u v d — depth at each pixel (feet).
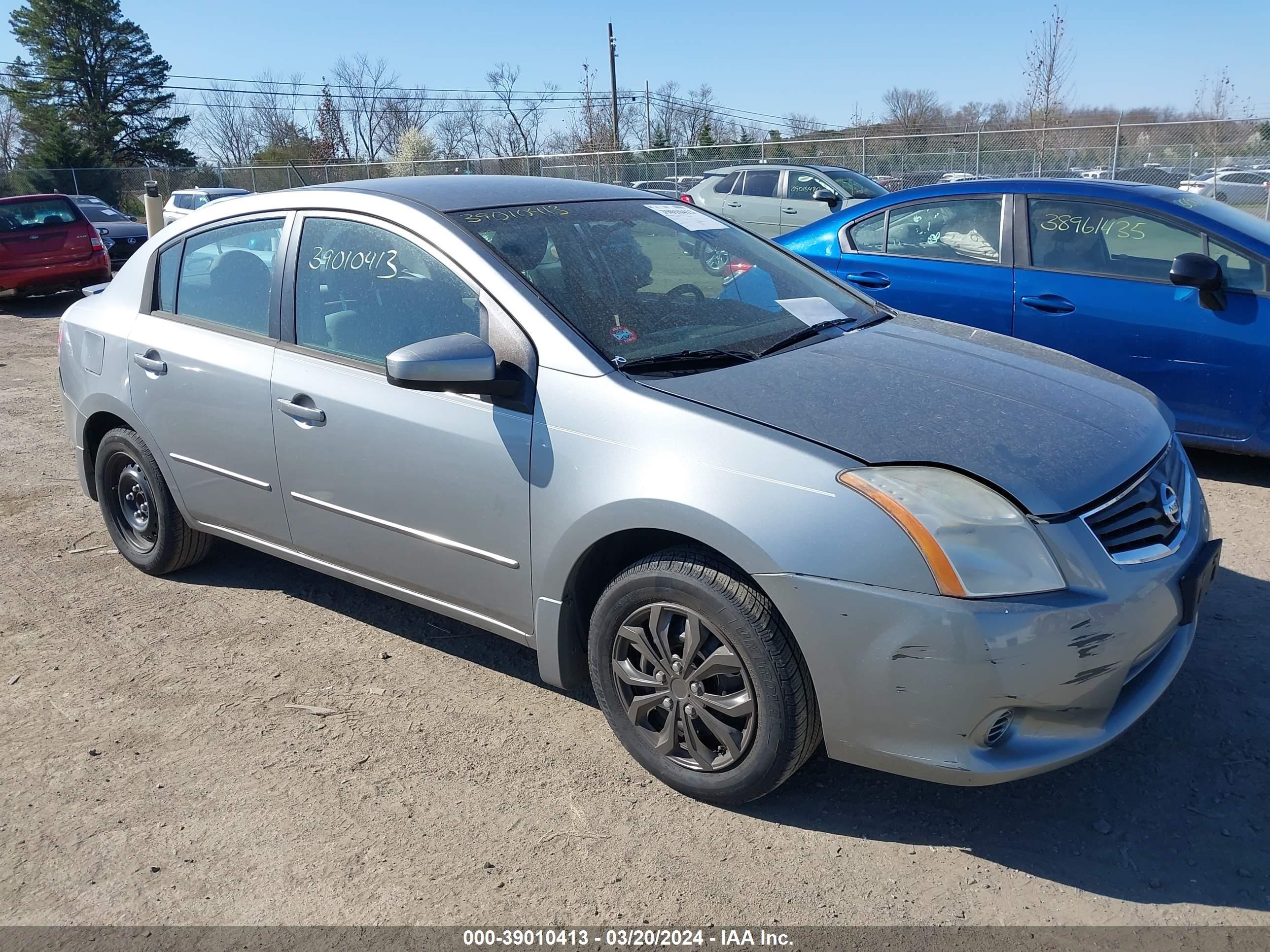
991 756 7.86
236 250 12.41
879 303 12.80
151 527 14.16
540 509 9.39
